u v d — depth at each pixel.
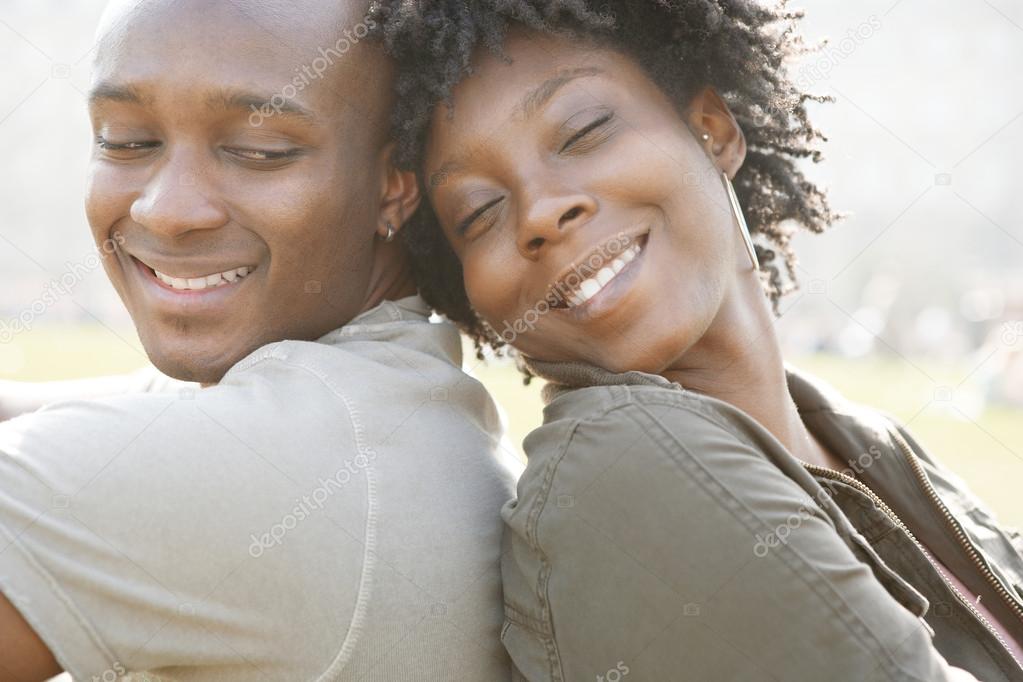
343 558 1.15
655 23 1.41
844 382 9.34
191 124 1.27
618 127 1.34
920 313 13.99
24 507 1.03
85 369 7.28
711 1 1.44
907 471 1.62
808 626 1.10
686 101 1.46
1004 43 17.55
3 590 1.01
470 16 1.34
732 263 1.44
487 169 1.34
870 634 1.11
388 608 1.17
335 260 1.37
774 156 1.77
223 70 1.25
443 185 1.39
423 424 1.31
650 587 1.14
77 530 1.04
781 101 1.64
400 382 1.31
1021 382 8.41
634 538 1.14
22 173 14.26
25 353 8.24
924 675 1.12
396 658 1.18
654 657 1.14
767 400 1.50
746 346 1.47
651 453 1.15
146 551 1.06
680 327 1.34
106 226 1.35
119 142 1.31
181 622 1.07
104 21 1.32
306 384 1.24
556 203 1.29
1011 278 15.92
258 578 1.10
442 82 1.34
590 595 1.16
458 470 1.31
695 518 1.13
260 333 1.36
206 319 1.34
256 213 1.29
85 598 1.04
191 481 1.08
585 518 1.17
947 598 1.41
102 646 1.04
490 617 1.27
